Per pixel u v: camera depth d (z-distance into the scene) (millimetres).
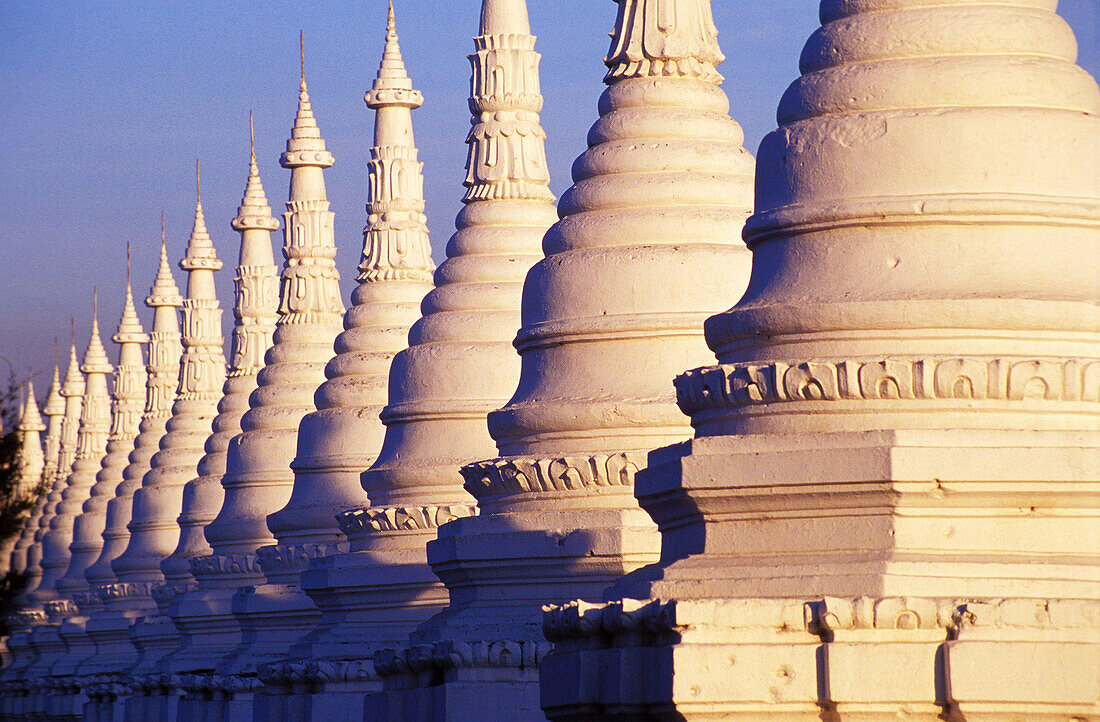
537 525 23250
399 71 35969
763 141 18172
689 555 17531
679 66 24578
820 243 17281
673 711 16125
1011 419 16375
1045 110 17094
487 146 29266
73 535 69625
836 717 15750
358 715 29969
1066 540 16203
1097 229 17047
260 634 36906
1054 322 16453
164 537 53062
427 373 28812
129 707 44031
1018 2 17703
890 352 16656
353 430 34562
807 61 18125
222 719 37688
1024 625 15508
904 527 16172
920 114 17016
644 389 23078
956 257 16781
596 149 24484
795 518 16688
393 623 30031
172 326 60719
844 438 16312
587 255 23672
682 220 23594
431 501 28766
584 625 17516
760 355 17438
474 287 28906
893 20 17547
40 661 67125
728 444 16891
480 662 22953
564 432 23422
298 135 41125
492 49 29406
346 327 35719
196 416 53312
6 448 62219
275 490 40188
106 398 76438
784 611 16031
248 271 46094
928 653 15578
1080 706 15344
